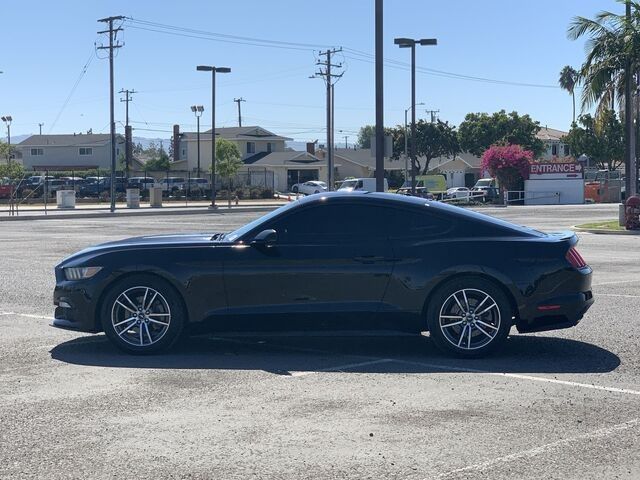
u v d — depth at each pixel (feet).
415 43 141.69
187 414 21.15
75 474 16.96
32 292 43.42
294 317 27.32
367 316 27.32
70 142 346.74
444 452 18.21
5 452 18.30
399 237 27.50
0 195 215.31
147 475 16.89
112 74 170.60
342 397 22.72
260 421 20.53
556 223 109.50
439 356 27.86
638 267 54.29
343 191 29.12
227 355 28.07
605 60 94.27
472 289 27.20
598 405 21.93
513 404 22.02
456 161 318.45
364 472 16.99
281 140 341.82
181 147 359.46
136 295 27.78
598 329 32.40
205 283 27.35
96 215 140.87
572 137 269.44
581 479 16.65
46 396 22.89
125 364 26.66
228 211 161.79
